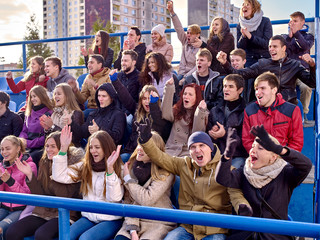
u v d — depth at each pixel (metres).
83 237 3.12
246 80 5.00
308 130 4.86
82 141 5.14
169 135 4.39
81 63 45.97
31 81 6.28
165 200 3.42
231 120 4.07
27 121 5.21
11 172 4.08
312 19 6.32
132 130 4.54
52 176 3.65
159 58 5.15
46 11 120.06
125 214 2.10
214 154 3.20
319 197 3.18
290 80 4.68
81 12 114.44
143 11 108.00
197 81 5.03
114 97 4.70
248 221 1.84
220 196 3.13
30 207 3.75
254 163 2.81
